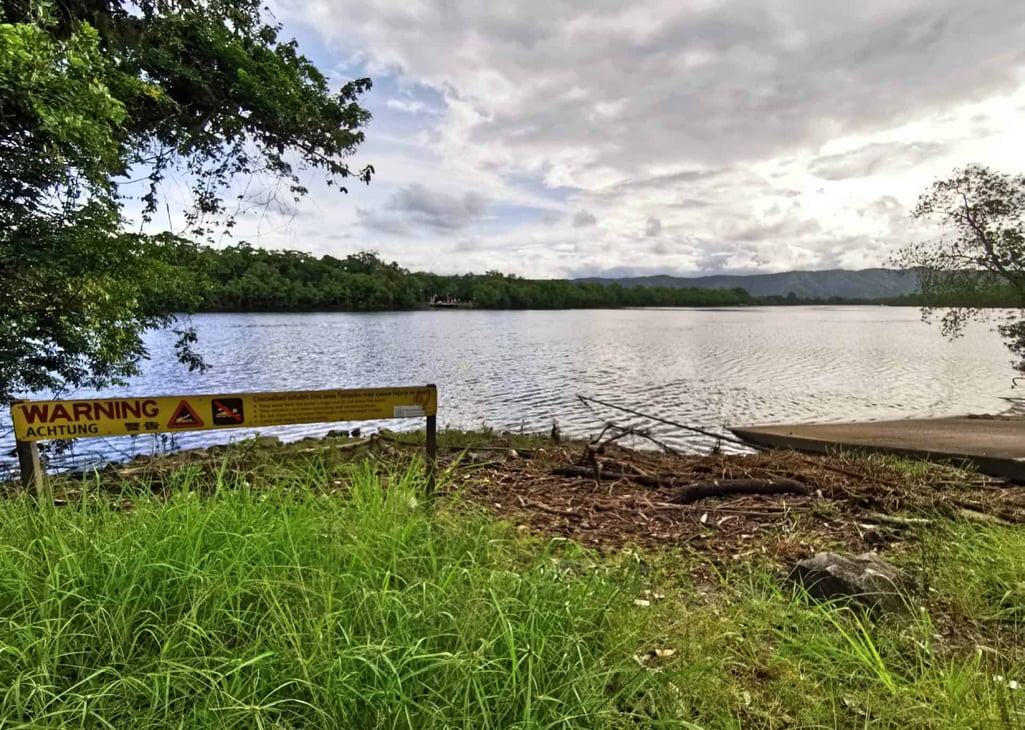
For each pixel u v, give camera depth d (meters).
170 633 1.77
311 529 2.36
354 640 1.76
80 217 5.78
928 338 52.47
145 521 2.27
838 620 2.35
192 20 7.39
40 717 1.44
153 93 5.91
